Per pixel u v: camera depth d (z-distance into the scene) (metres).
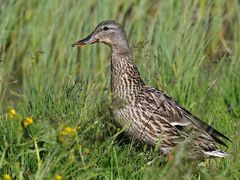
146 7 17.48
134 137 11.74
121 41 12.28
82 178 9.60
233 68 14.99
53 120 10.53
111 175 9.94
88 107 11.58
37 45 17.03
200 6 17.48
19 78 16.38
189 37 15.52
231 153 11.73
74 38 16.88
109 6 17.33
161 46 15.16
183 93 14.05
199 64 14.80
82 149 10.38
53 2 17.64
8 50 17.08
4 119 11.02
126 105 11.67
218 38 16.84
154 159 10.61
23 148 9.63
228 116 13.39
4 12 17.30
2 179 9.54
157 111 11.80
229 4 18.50
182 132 11.88
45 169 9.32
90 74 14.05
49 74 15.57
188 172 10.27
